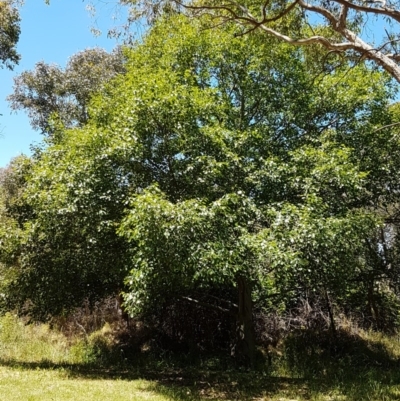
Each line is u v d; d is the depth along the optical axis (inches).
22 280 441.7
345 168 367.9
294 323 555.2
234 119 427.8
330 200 386.6
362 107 438.0
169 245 315.0
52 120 489.1
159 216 306.5
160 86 372.2
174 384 382.6
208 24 415.8
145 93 365.1
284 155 415.8
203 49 429.1
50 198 372.5
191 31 421.4
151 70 421.7
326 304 560.7
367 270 471.8
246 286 457.4
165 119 374.3
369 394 325.4
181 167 388.2
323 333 532.1
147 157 389.1
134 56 449.4
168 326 561.3
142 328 576.1
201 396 329.7
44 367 445.7
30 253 428.1
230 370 454.9
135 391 332.2
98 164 369.4
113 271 412.2
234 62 430.0
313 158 377.4
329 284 431.5
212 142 376.2
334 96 432.1
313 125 441.1
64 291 450.6
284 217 345.1
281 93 436.1
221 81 443.5
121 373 437.4
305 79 434.6
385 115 438.9
